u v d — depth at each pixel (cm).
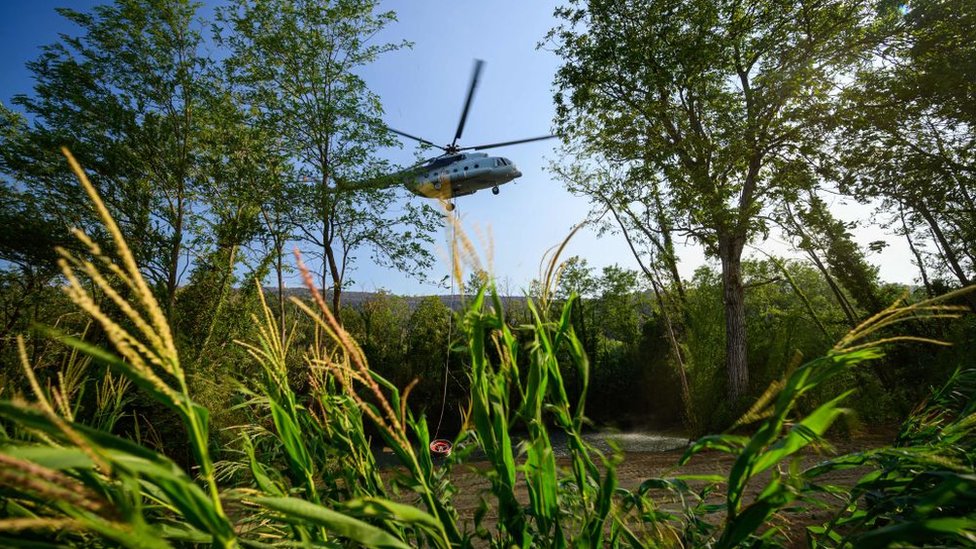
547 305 158
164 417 604
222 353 1326
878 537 93
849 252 1844
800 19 1602
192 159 1702
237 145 1683
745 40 1738
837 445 891
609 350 3195
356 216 1658
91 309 76
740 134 1568
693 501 238
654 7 1641
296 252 113
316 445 178
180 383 87
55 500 76
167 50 1642
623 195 1819
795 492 107
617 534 150
